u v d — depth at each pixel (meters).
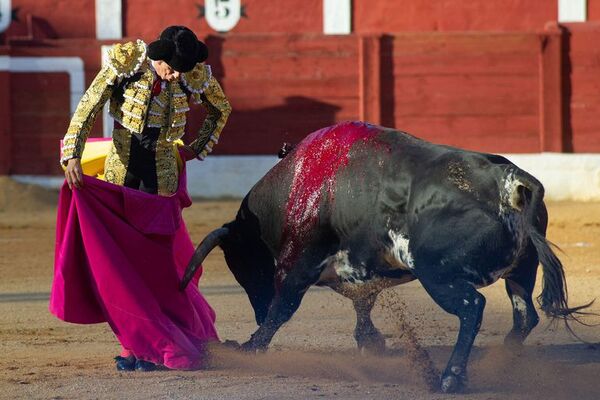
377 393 14.89
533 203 14.37
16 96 50.56
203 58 15.94
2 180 49.59
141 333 16.17
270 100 50.44
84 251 16.14
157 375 16.06
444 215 14.79
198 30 50.88
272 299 17.73
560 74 49.25
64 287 16.03
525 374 16.12
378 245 15.79
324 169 16.39
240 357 16.92
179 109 16.17
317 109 50.41
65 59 50.41
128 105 15.81
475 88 49.84
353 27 50.62
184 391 14.95
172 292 16.59
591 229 39.38
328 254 16.56
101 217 16.00
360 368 16.84
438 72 49.88
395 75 50.06
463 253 14.53
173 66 15.62
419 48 49.91
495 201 14.60
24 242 37.72
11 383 15.76
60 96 50.44
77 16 51.03
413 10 50.38
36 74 50.53
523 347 16.91
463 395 14.64
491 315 22.19
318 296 25.12
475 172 14.84
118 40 50.66
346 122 16.62
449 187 14.88
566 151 49.59
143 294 16.16
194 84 16.28
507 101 49.75
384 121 50.22
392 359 17.59
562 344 18.86
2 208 47.31
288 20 50.69
